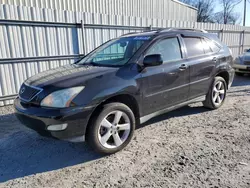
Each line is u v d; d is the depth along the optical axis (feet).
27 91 10.31
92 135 9.82
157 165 9.47
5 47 18.86
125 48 12.68
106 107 10.03
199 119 14.93
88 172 9.16
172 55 13.07
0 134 13.15
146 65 11.39
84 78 9.89
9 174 9.14
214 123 14.16
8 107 19.07
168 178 8.54
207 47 15.74
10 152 10.98
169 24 32.22
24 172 9.27
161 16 46.01
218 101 16.92
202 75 14.88
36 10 19.89
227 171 8.89
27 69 20.44
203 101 16.31
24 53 19.95
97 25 24.18
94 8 32.68
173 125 13.94
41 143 11.89
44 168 9.55
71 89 9.25
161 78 12.09
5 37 18.72
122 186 8.15
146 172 8.99
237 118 15.01
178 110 16.81
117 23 25.85
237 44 46.24
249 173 8.73
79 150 11.05
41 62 21.16
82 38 23.29
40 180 8.70
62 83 9.58
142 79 11.21
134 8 39.32
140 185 8.17
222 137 12.07
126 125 10.89
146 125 13.98
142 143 11.57
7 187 8.29
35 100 9.61
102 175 8.91
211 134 12.49
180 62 13.26
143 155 10.36
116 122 10.50
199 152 10.46
